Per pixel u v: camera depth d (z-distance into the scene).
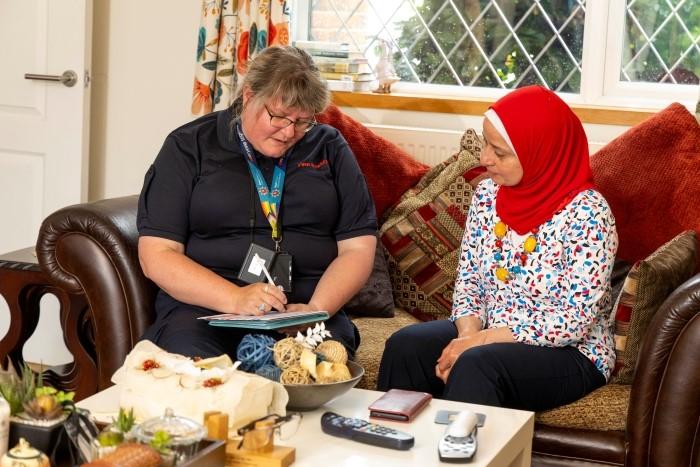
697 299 2.30
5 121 3.91
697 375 2.30
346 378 1.99
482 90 3.75
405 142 3.46
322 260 2.64
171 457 1.54
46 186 3.91
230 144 2.61
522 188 2.53
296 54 2.48
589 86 3.59
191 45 3.92
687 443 2.33
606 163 2.95
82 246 2.68
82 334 2.96
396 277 3.07
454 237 3.04
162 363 1.87
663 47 3.54
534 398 2.42
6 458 1.50
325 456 1.76
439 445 1.78
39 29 3.83
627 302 2.57
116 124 4.07
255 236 2.59
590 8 3.56
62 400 1.64
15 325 3.02
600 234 2.46
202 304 2.44
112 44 4.02
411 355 2.53
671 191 2.87
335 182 2.69
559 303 2.50
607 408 2.45
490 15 3.72
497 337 2.49
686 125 2.93
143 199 2.59
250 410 1.80
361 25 3.88
